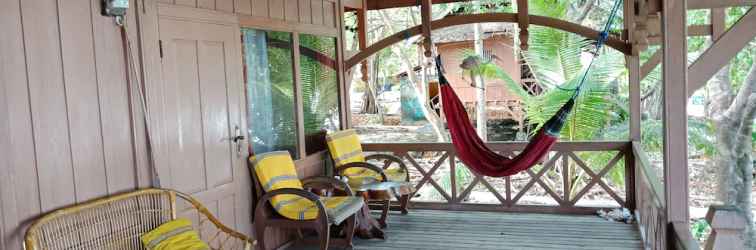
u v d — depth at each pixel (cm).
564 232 498
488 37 1058
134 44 336
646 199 433
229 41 423
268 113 479
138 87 336
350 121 626
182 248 309
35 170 277
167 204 345
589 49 787
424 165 1101
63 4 293
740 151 717
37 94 279
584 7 977
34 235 264
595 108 688
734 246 238
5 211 262
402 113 1300
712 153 889
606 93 700
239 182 432
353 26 1252
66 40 294
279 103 496
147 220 332
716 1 414
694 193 930
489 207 586
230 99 424
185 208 373
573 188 845
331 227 502
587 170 561
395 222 555
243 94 440
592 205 561
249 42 455
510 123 1103
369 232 494
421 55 1099
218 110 411
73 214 291
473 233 506
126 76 331
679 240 259
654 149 895
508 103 1077
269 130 481
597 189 952
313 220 412
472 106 1104
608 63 678
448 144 596
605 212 549
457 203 598
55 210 286
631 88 541
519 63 1046
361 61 610
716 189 738
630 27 522
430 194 959
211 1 404
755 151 932
